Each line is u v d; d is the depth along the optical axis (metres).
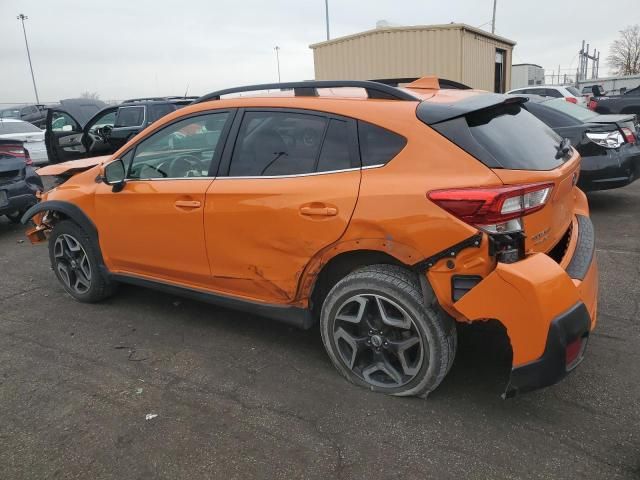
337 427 2.67
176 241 3.51
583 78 54.50
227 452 2.52
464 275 2.51
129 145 3.84
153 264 3.74
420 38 13.53
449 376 3.09
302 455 2.48
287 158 3.06
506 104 3.07
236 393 3.01
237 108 3.31
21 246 6.51
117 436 2.66
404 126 2.71
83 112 10.83
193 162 3.46
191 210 3.37
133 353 3.54
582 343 2.48
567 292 2.40
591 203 7.39
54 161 10.80
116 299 4.51
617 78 39.50
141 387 3.11
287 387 3.05
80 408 2.92
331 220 2.79
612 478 2.24
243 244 3.18
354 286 2.83
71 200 4.14
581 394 2.85
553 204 2.67
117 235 3.89
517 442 2.50
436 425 2.65
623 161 6.31
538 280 2.33
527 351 2.38
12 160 6.66
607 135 6.27
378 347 2.89
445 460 2.40
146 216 3.63
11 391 3.12
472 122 2.69
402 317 2.76
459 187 2.47
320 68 15.33
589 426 2.58
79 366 3.39
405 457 2.43
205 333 3.80
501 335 3.53
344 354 3.03
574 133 6.38
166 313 4.19
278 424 2.71
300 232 2.91
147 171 3.73
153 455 2.52
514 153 2.62
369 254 2.86
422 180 2.58
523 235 2.46
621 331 3.51
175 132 3.56
